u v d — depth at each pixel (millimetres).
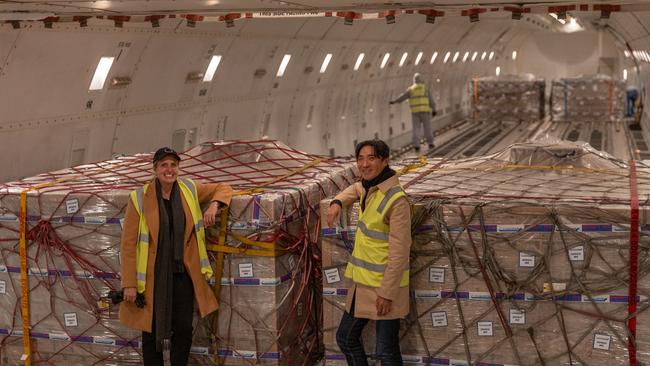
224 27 9109
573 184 5453
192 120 10023
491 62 30734
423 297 5062
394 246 4617
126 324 5062
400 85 19906
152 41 8086
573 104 22516
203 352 5391
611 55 32781
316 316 5848
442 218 4949
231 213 5188
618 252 4688
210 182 5895
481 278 4945
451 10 6434
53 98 7234
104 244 5410
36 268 5594
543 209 4766
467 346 5023
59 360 5676
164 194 5066
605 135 19562
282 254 5285
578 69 33594
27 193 5520
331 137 15656
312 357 5852
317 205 5836
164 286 4973
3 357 5801
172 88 9172
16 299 5688
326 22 11586
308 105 14117
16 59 6504
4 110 6672
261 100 11969
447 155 17484
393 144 19984
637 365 4738
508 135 20781
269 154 6582
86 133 7941
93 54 7402
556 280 4809
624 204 4734
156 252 4980
